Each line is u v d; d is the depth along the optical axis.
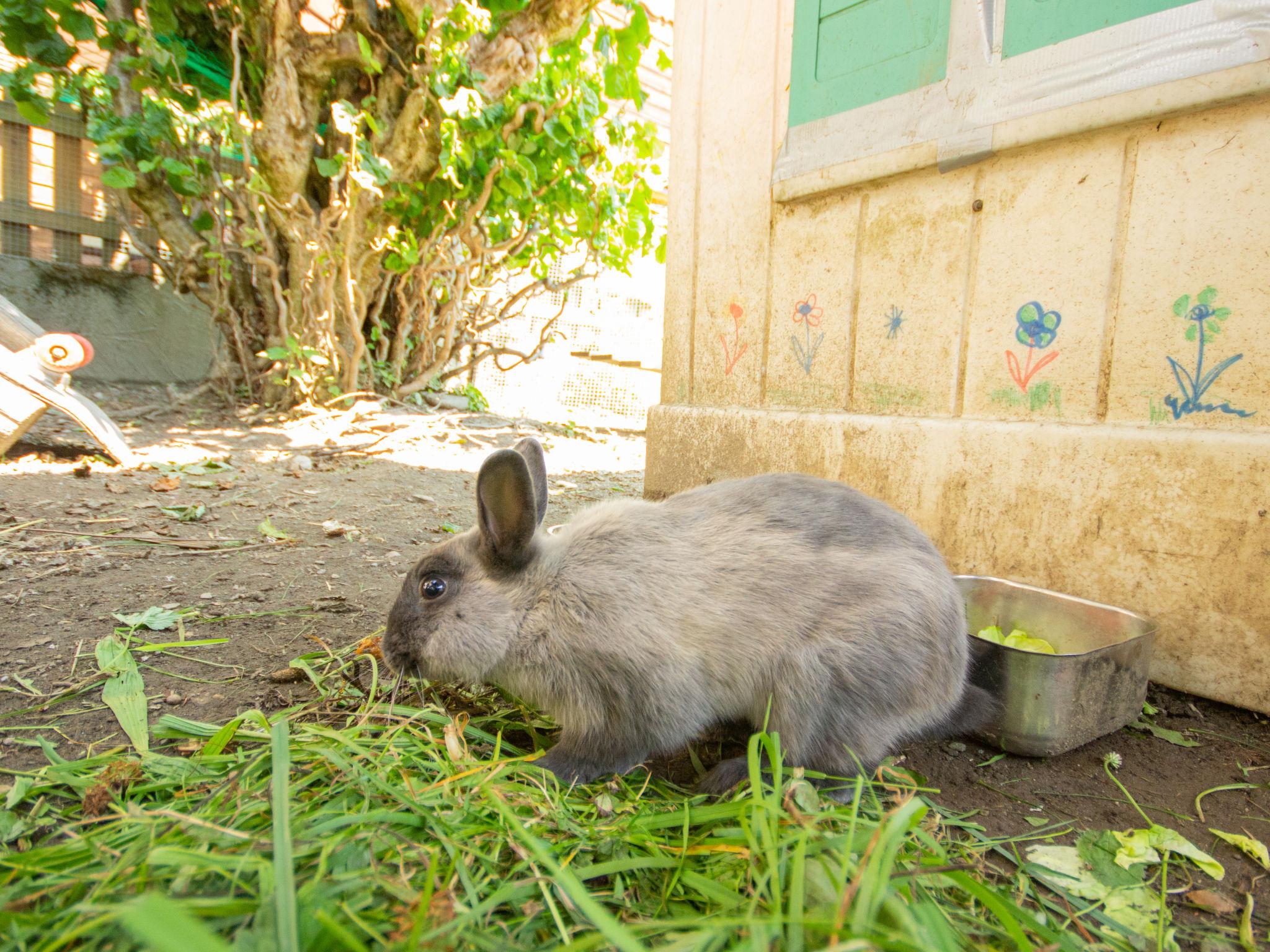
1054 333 0.63
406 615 0.50
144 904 0.21
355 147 1.36
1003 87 0.64
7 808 0.38
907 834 0.39
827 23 0.77
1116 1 0.57
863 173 0.75
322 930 0.28
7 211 1.75
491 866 0.35
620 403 2.48
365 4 1.39
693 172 0.96
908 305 0.74
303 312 1.56
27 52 1.35
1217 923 0.36
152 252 1.66
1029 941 0.33
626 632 0.46
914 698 0.45
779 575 0.47
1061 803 0.46
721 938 0.30
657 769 0.51
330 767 0.41
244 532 0.88
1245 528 0.53
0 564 0.72
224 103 1.56
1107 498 0.59
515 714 0.54
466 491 1.14
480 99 1.41
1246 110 0.52
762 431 0.87
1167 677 0.57
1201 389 0.56
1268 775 0.48
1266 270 0.52
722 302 0.93
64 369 1.09
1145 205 0.57
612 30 1.56
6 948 0.28
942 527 0.70
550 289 1.96
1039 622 0.61
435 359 1.87
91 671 0.54
